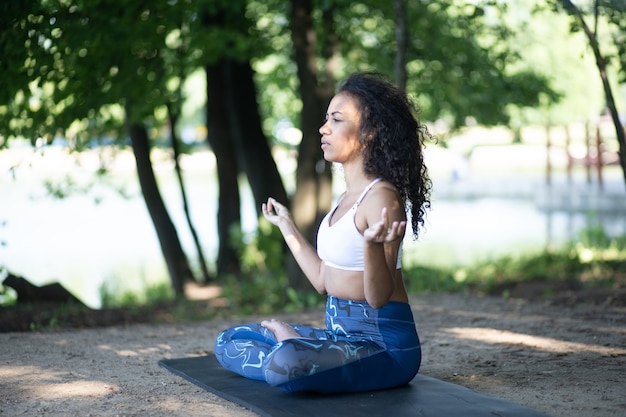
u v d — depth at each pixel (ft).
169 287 40.81
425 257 46.96
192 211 77.36
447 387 13.14
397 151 12.68
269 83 48.32
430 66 40.40
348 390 12.67
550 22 47.67
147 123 38.88
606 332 19.13
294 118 51.39
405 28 26.94
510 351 17.08
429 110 44.29
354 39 39.22
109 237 64.80
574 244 40.37
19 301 28.04
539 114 73.72
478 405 12.01
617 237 44.21
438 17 37.96
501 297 26.71
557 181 90.63
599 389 13.48
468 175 110.83
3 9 22.59
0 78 24.00
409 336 12.96
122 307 29.32
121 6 27.43
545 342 18.03
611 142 73.10
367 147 12.76
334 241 12.84
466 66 39.83
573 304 24.00
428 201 13.44
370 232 11.42
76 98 28.17
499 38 38.09
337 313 13.09
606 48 31.42
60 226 71.41
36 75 24.76
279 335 12.99
